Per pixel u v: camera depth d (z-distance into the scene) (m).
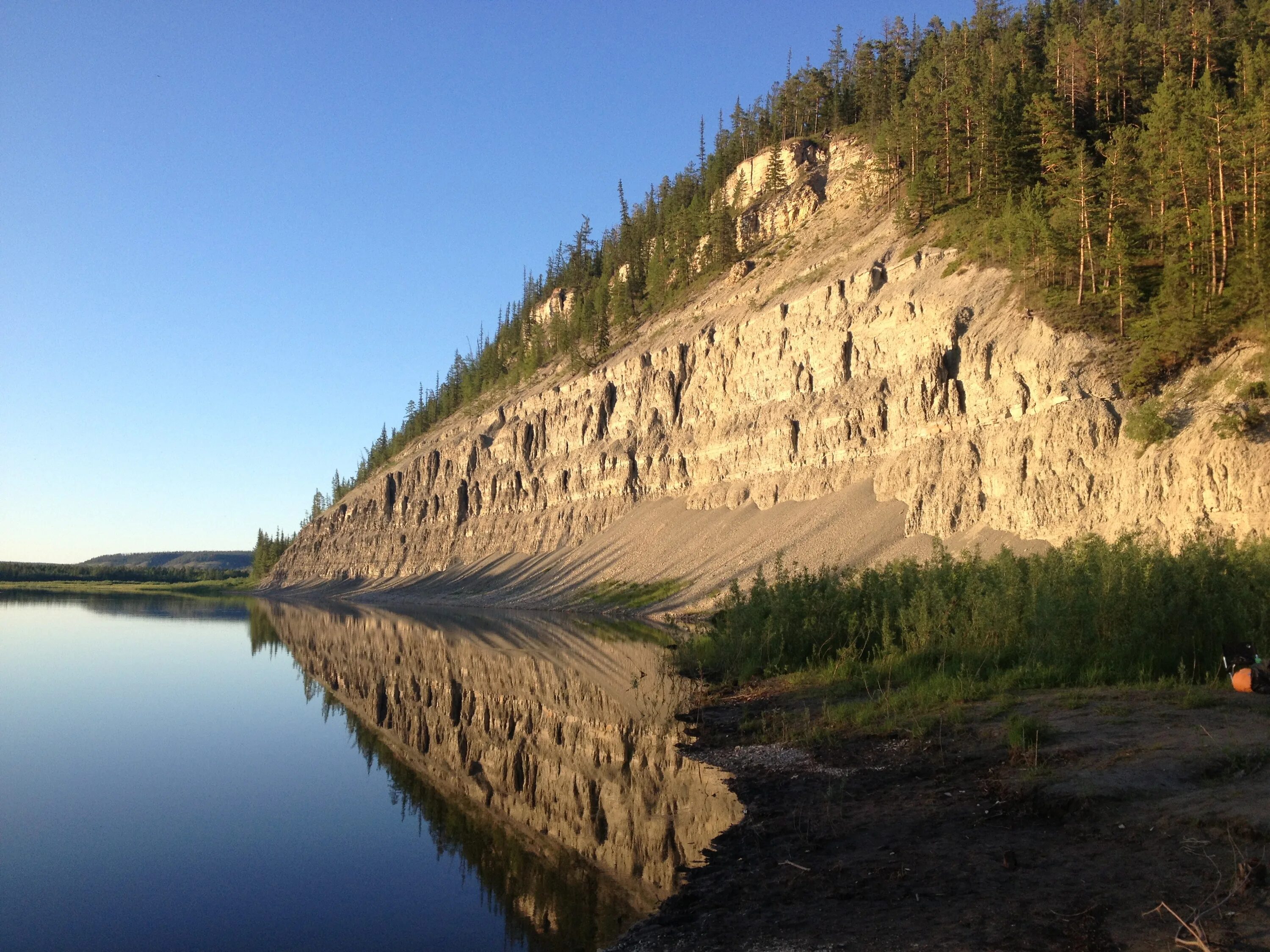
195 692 46.25
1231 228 58.38
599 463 121.94
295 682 50.44
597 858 18.23
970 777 17.33
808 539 77.56
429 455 173.38
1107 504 55.22
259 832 21.41
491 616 96.56
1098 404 59.75
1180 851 11.77
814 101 166.00
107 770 28.38
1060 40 107.31
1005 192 86.00
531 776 26.08
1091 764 15.88
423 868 18.52
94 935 15.21
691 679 39.19
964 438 70.00
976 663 28.91
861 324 88.69
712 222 146.38
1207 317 54.66
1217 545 29.78
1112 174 71.62
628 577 98.19
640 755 26.36
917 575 39.81
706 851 16.23
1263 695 20.14
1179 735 16.86
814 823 16.39
